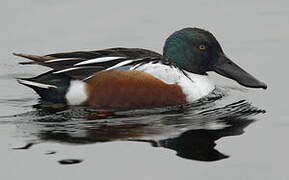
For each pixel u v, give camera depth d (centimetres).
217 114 1529
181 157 1243
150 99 1608
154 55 1695
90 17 2288
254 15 2286
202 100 1656
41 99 1689
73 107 1612
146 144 1312
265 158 1235
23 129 1432
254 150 1274
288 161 1218
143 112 1570
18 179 1161
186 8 2366
